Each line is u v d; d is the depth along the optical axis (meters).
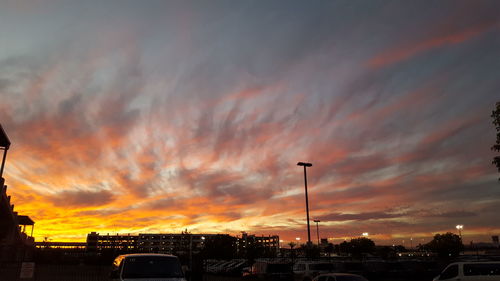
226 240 77.75
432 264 28.47
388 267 27.30
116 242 152.75
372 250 66.50
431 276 27.86
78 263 46.84
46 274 29.12
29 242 57.62
